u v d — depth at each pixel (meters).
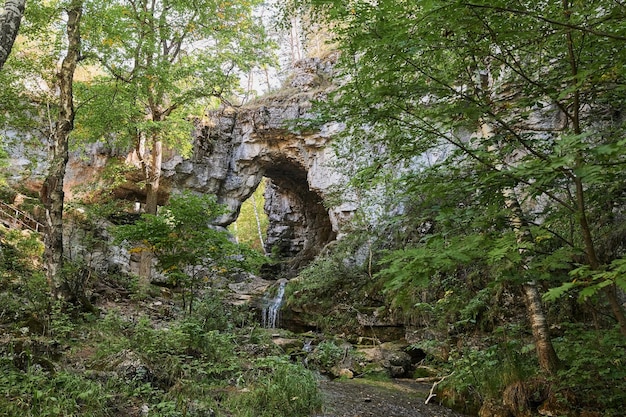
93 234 14.59
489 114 3.46
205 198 8.81
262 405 4.94
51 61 11.52
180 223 8.62
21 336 5.27
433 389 6.89
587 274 2.37
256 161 23.70
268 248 29.28
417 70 3.73
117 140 16.03
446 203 3.72
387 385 7.60
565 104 3.84
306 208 28.44
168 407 4.05
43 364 4.39
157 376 4.96
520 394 5.45
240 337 9.27
